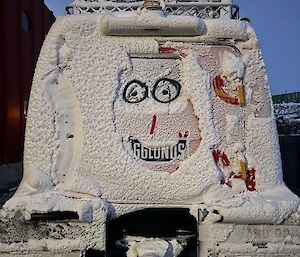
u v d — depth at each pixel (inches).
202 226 120.6
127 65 129.3
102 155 124.7
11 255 117.6
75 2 202.1
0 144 445.1
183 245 121.4
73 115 127.5
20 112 526.3
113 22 129.3
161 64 130.1
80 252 117.3
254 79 132.5
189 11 205.8
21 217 118.0
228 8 199.5
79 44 130.5
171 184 123.8
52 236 117.4
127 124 126.4
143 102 128.1
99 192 123.3
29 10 589.0
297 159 424.8
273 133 130.9
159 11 132.1
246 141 128.9
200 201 123.5
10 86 484.4
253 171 127.6
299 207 121.5
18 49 526.6
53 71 129.1
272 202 121.0
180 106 128.1
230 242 119.3
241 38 133.4
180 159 125.6
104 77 128.7
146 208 123.1
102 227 118.0
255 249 119.0
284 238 119.7
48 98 127.6
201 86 129.0
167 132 126.6
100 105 127.3
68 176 124.6
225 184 124.9
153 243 119.8
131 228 123.6
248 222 119.3
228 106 129.6
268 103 132.3
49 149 125.5
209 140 126.5
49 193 121.8
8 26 484.1
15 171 462.0
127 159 124.5
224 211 118.9
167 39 131.6
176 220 123.7
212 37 132.4
